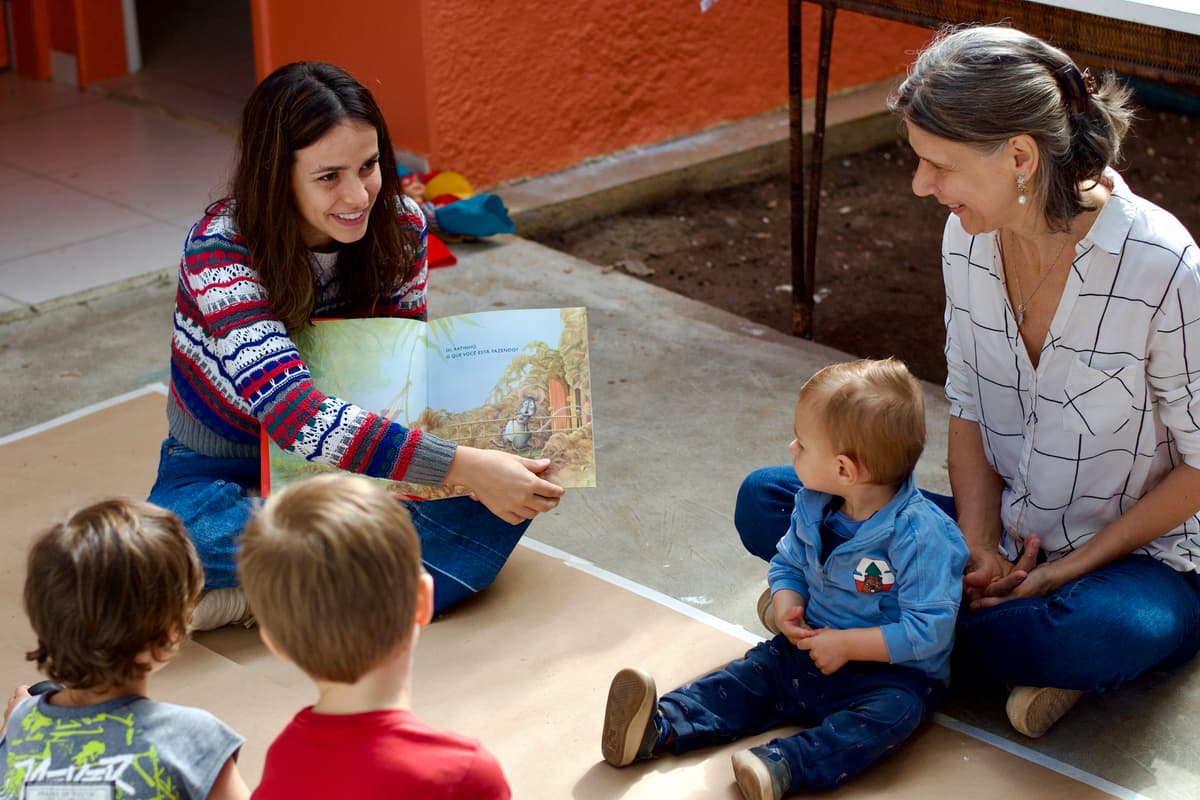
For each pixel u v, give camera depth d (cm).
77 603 183
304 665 169
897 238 566
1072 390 249
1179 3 294
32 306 445
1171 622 245
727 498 344
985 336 262
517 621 289
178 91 652
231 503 281
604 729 242
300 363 269
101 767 183
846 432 235
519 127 563
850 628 247
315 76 261
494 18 538
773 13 633
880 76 694
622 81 591
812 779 234
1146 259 238
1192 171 630
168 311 452
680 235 561
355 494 171
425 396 281
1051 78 224
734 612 298
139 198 536
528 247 514
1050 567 255
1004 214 235
